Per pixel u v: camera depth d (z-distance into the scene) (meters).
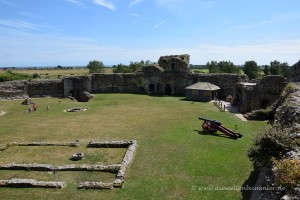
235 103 44.22
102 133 27.61
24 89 54.44
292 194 9.25
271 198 9.98
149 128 29.36
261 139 14.36
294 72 42.78
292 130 15.04
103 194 15.52
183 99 51.41
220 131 26.67
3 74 66.81
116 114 37.28
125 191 15.80
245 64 81.25
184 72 58.31
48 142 24.25
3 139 25.95
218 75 54.97
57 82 57.50
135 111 39.41
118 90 62.44
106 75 61.94
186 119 33.69
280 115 21.55
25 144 23.83
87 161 20.31
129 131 28.20
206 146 23.16
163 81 60.00
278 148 13.84
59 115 37.06
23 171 18.55
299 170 9.97
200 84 51.56
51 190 16.03
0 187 16.41
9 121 33.56
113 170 18.28
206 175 17.53
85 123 32.06
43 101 50.47
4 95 51.75
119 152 22.09
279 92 36.72
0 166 18.89
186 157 20.67
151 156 21.00
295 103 20.84
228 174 17.56
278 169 10.83
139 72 62.38
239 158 20.20
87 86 59.56
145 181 16.95
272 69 77.44
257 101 37.47
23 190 16.05
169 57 60.19
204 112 38.19
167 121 32.62
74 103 47.66
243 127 29.28
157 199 14.91
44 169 18.61
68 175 17.92
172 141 24.62
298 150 12.75
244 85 40.12
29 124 31.88
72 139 25.66
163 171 18.30
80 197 15.23
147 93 60.31
